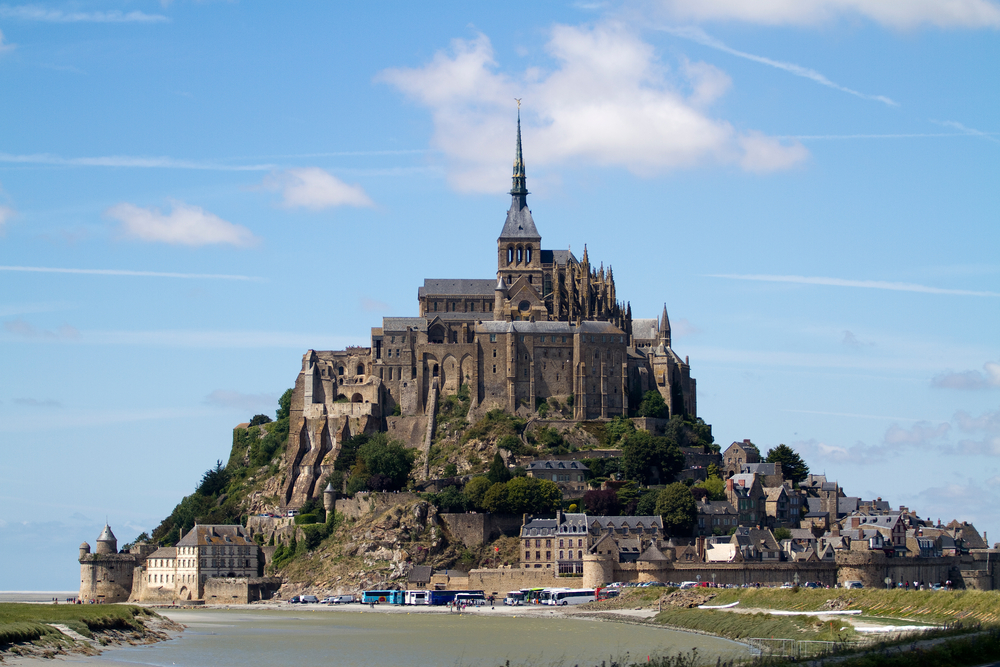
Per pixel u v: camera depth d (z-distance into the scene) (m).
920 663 191.62
